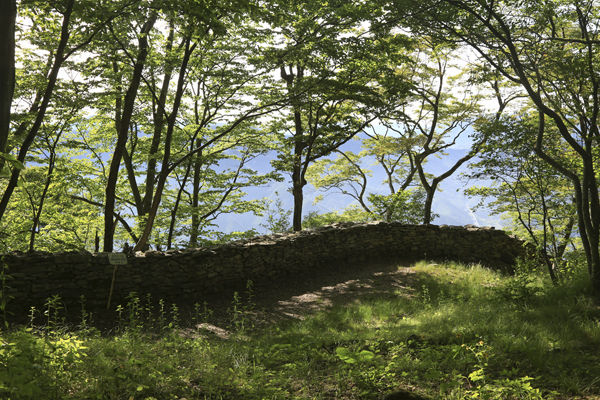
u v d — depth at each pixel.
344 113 18.39
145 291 9.30
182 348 6.24
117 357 5.16
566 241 16.36
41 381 3.88
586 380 4.59
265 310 9.54
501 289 9.20
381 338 6.23
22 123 12.29
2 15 5.34
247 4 7.70
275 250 11.65
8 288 7.86
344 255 13.35
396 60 15.21
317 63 14.83
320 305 9.71
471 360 5.17
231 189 20.16
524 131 9.91
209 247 10.76
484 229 15.51
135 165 18.86
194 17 8.21
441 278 11.57
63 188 15.58
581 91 10.02
